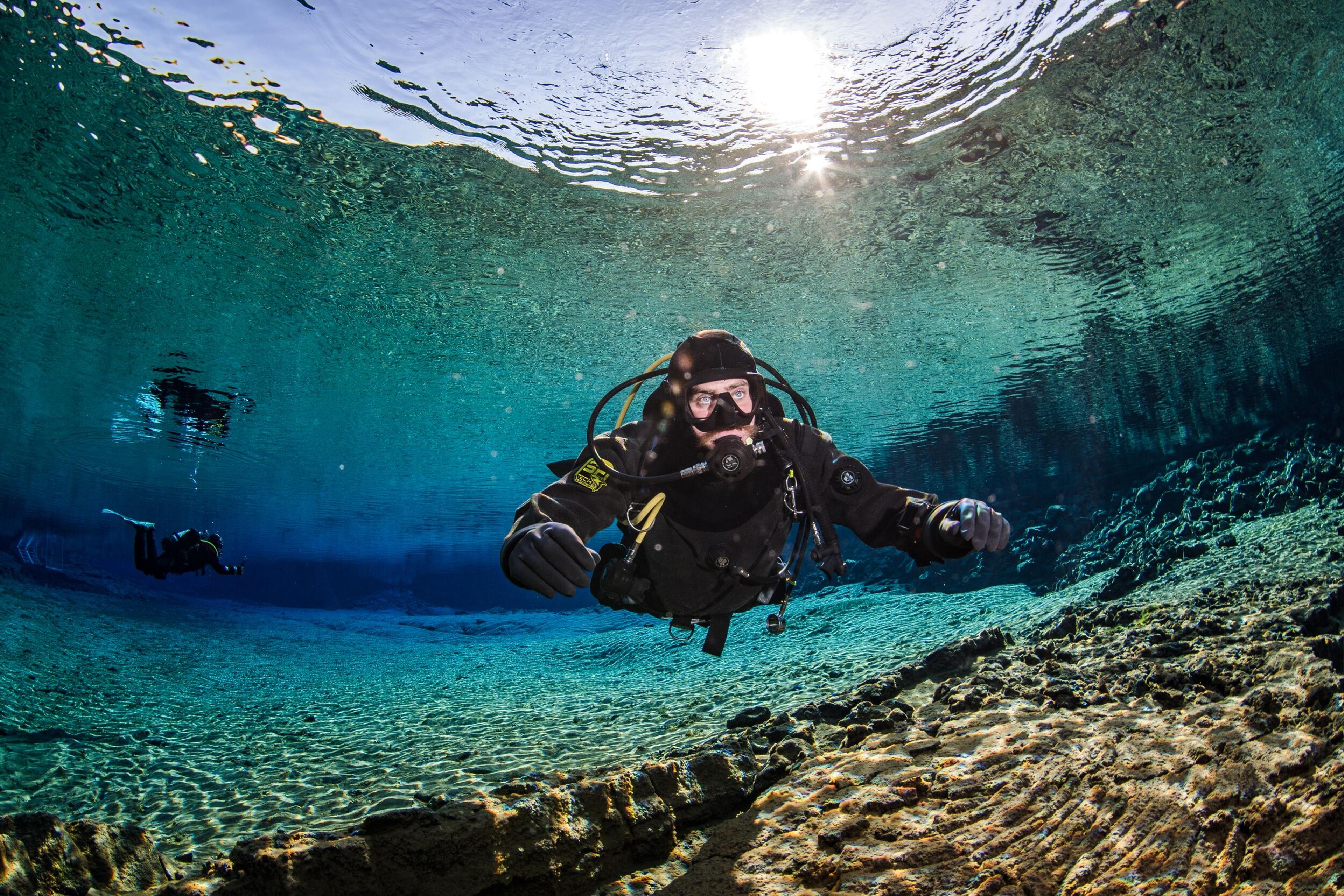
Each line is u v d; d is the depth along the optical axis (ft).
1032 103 13.65
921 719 7.64
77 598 32.22
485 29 12.28
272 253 18.81
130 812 9.20
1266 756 4.60
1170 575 18.95
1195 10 11.81
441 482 47.62
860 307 21.67
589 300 21.04
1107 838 4.41
